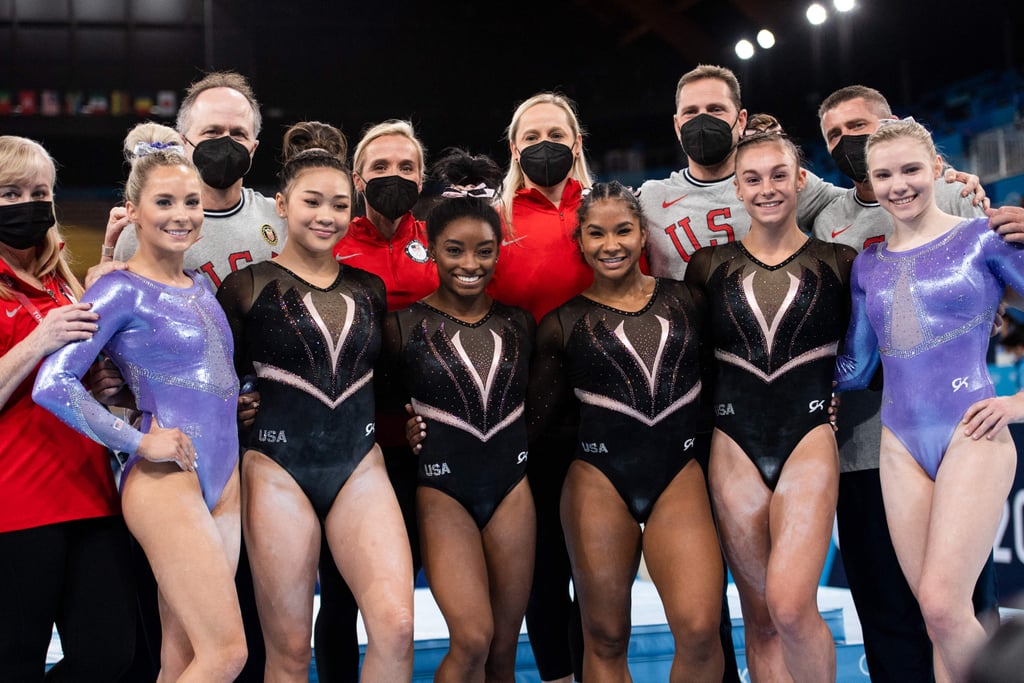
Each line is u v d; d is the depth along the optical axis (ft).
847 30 45.80
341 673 12.84
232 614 10.07
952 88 46.62
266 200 13.47
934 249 11.27
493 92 55.52
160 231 10.68
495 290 13.42
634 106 52.70
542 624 13.64
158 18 52.44
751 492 11.74
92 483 10.84
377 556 10.76
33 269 11.32
